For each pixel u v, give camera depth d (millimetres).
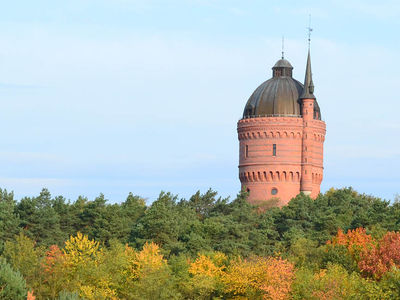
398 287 197000
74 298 193750
